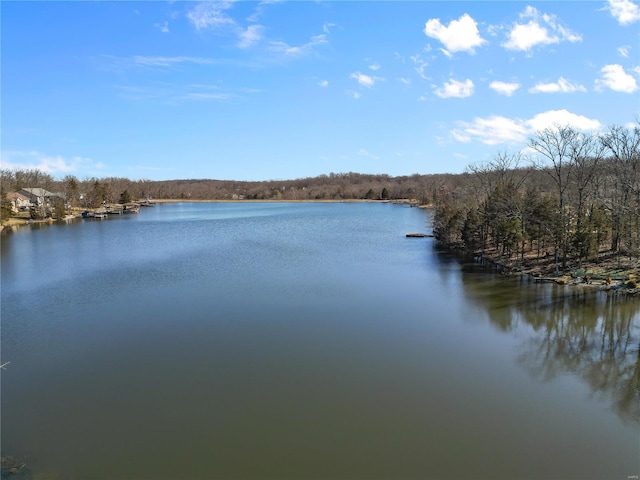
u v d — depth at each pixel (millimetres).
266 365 26203
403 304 38250
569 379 24375
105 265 55688
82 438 19266
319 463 17453
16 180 161000
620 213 46094
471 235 62969
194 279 47469
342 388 23391
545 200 53156
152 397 22656
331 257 61344
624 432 19406
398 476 16656
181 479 16672
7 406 21953
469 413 20953
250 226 106625
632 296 39406
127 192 183625
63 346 29250
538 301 38812
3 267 54938
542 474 16766
